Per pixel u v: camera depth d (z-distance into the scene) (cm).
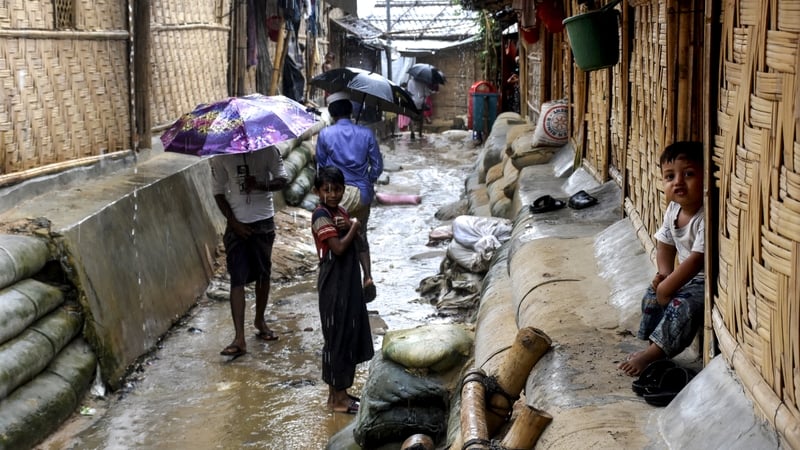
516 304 517
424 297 849
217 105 689
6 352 511
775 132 250
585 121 850
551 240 609
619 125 685
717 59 316
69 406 553
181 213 858
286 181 709
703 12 446
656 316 385
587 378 363
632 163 597
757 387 261
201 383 631
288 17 1447
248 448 526
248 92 1388
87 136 803
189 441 534
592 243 587
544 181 891
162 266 760
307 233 1089
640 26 571
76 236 616
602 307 456
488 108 2348
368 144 827
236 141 660
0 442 472
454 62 3284
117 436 539
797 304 233
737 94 287
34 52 704
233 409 585
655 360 361
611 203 689
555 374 375
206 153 658
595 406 335
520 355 376
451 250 834
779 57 246
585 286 498
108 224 675
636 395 342
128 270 684
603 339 409
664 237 384
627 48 610
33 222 618
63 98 755
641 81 562
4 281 538
